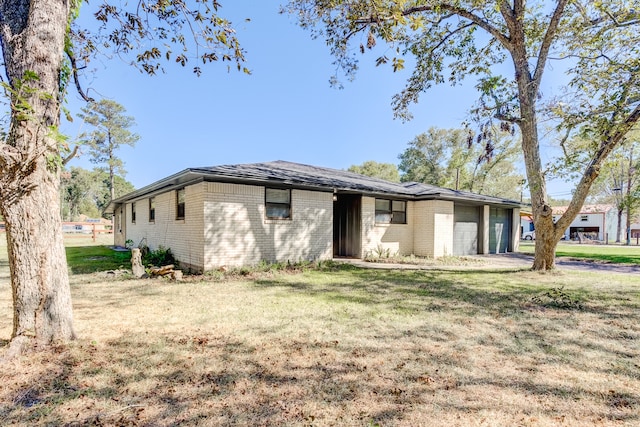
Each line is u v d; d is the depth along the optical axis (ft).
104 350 10.91
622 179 82.33
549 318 15.23
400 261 37.91
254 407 7.68
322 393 8.34
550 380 9.19
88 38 15.30
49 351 10.46
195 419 7.20
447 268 32.86
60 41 10.89
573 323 14.47
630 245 84.02
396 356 10.69
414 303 17.90
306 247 34.19
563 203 156.15
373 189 37.76
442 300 18.66
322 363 10.11
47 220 10.73
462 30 33.81
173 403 7.84
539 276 27.40
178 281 24.29
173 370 9.53
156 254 34.73
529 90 28.66
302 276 27.09
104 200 183.83
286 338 12.27
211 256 27.58
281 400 8.00
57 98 10.66
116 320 14.44
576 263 39.22
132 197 46.83
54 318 10.98
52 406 7.63
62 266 11.28
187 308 16.62
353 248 40.50
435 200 42.65
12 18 10.23
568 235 118.73
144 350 10.98
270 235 31.37
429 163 123.44
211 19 14.06
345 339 12.20
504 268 32.65
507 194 114.42
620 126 21.62
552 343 12.04
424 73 35.40
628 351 11.34
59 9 10.91
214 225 27.84
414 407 7.75
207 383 8.80
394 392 8.41
